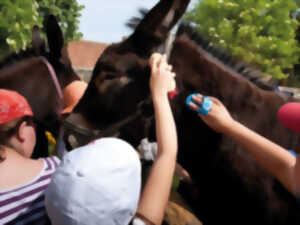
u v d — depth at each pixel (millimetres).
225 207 1277
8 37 11391
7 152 1154
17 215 1060
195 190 1462
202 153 1295
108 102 1317
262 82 1392
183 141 1318
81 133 1373
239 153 1224
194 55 1310
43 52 2457
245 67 1395
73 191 826
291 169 990
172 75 1175
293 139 1248
